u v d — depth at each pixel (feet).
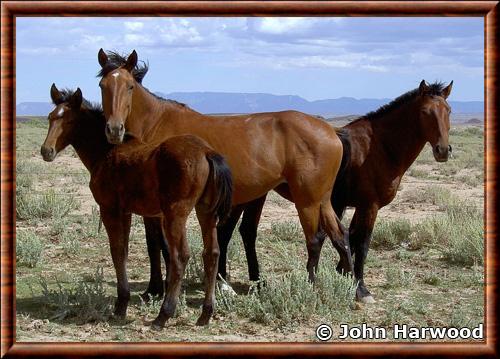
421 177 79.77
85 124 23.58
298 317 23.21
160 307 23.76
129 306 24.90
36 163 78.48
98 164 22.76
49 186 60.03
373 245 37.42
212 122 25.86
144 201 21.90
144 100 25.27
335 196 27.45
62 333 21.45
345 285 24.75
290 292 23.77
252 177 25.59
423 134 26.43
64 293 24.32
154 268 25.84
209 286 22.45
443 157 25.86
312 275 25.68
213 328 22.25
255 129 25.90
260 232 40.47
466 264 33.06
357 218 27.02
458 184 72.23
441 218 39.63
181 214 21.21
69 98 23.44
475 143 155.02
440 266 32.78
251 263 28.66
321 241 26.40
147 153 21.86
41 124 194.08
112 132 22.36
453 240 35.27
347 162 26.53
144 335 21.29
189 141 21.61
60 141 23.44
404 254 34.83
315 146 25.75
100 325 22.33
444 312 24.75
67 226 39.86
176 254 21.49
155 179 21.44
